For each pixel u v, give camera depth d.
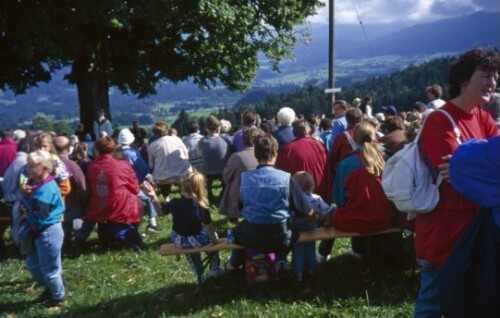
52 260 5.88
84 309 5.90
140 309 5.67
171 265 7.20
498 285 2.95
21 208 5.72
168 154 10.16
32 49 15.67
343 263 6.42
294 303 5.28
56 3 15.98
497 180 2.97
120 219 7.94
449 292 3.12
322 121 9.94
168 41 23.42
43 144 7.36
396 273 5.88
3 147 9.26
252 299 5.51
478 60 3.19
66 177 7.73
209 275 6.29
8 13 15.63
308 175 6.05
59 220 5.88
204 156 9.95
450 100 3.43
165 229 9.27
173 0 17.19
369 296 5.34
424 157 3.46
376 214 5.56
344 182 5.79
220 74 24.62
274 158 5.46
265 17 24.72
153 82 24.70
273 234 5.26
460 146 3.13
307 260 5.91
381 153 5.71
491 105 4.93
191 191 5.69
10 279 7.17
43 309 5.97
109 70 21.34
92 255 7.86
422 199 3.38
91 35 19.95
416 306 3.63
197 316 5.23
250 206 5.29
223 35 21.19
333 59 23.03
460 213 3.31
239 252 6.08
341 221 5.72
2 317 5.81
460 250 3.10
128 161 9.19
